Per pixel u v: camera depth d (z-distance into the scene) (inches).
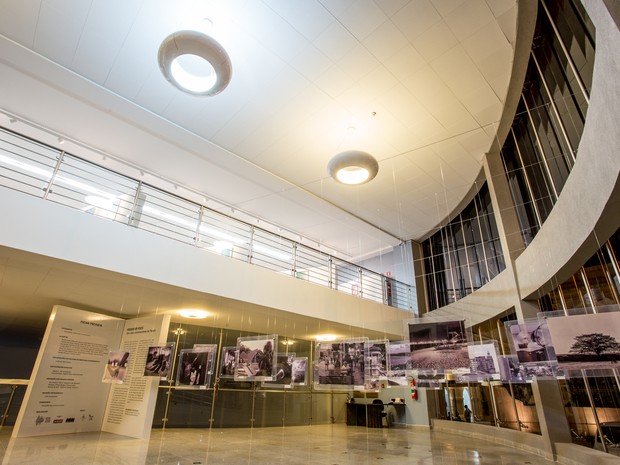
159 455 195.2
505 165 275.0
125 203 347.6
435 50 195.8
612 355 133.4
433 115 241.4
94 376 278.1
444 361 223.1
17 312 320.5
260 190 337.7
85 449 203.8
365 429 362.0
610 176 120.2
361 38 188.9
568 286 203.2
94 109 241.9
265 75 212.1
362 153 194.9
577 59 169.6
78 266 194.9
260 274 274.4
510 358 220.5
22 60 206.1
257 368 240.7
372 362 243.8
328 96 226.7
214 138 267.1
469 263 361.7
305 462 187.9
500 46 194.7
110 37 191.5
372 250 480.7
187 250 237.1
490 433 289.9
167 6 175.2
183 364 262.4
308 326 346.6
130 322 296.4
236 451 216.4
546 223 197.2
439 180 318.0
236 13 177.6
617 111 105.6
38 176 316.5
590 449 179.3
